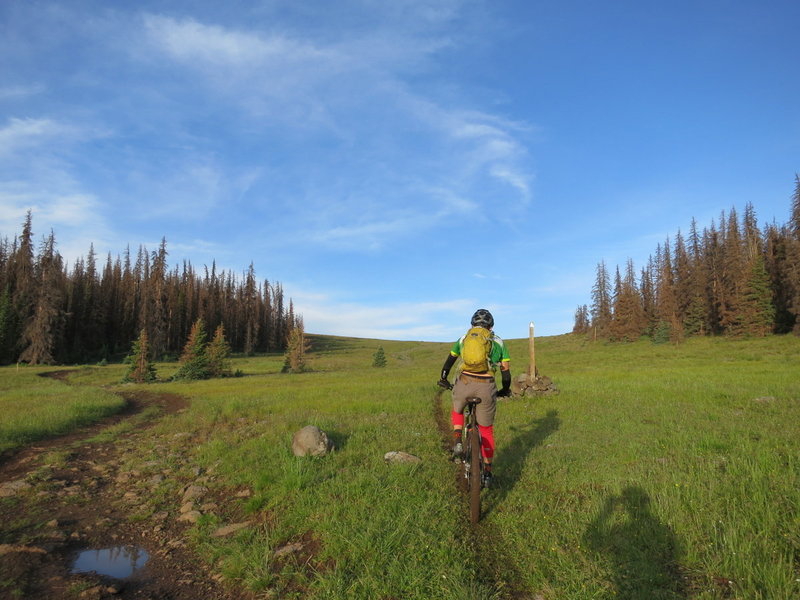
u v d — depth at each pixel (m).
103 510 5.61
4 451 8.94
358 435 8.34
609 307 89.12
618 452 6.84
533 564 3.67
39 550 4.34
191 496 5.86
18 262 64.19
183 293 90.88
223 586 3.69
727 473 5.36
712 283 75.19
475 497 4.52
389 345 141.75
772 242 70.19
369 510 4.72
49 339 60.12
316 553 4.01
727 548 3.61
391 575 3.50
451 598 3.19
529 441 7.92
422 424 10.09
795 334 56.06
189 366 44.28
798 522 3.91
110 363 69.44
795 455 5.88
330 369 65.19
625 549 3.79
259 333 104.69
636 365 41.38
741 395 12.20
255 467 6.70
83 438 10.68
